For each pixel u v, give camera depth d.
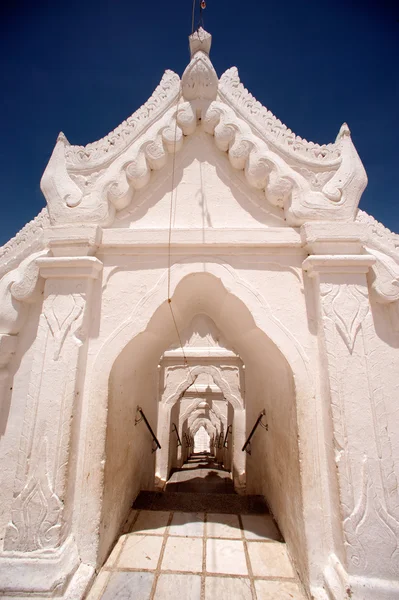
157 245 2.78
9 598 2.00
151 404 4.84
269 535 3.01
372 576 1.99
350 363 2.36
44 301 2.62
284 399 2.91
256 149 2.91
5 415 2.60
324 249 2.64
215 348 8.06
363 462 2.18
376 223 2.97
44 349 2.51
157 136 2.98
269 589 2.31
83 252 2.72
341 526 2.10
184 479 8.17
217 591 2.28
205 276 2.85
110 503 2.70
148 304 2.70
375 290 2.56
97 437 2.49
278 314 2.65
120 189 2.86
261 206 3.01
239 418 7.63
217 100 3.16
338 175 2.86
